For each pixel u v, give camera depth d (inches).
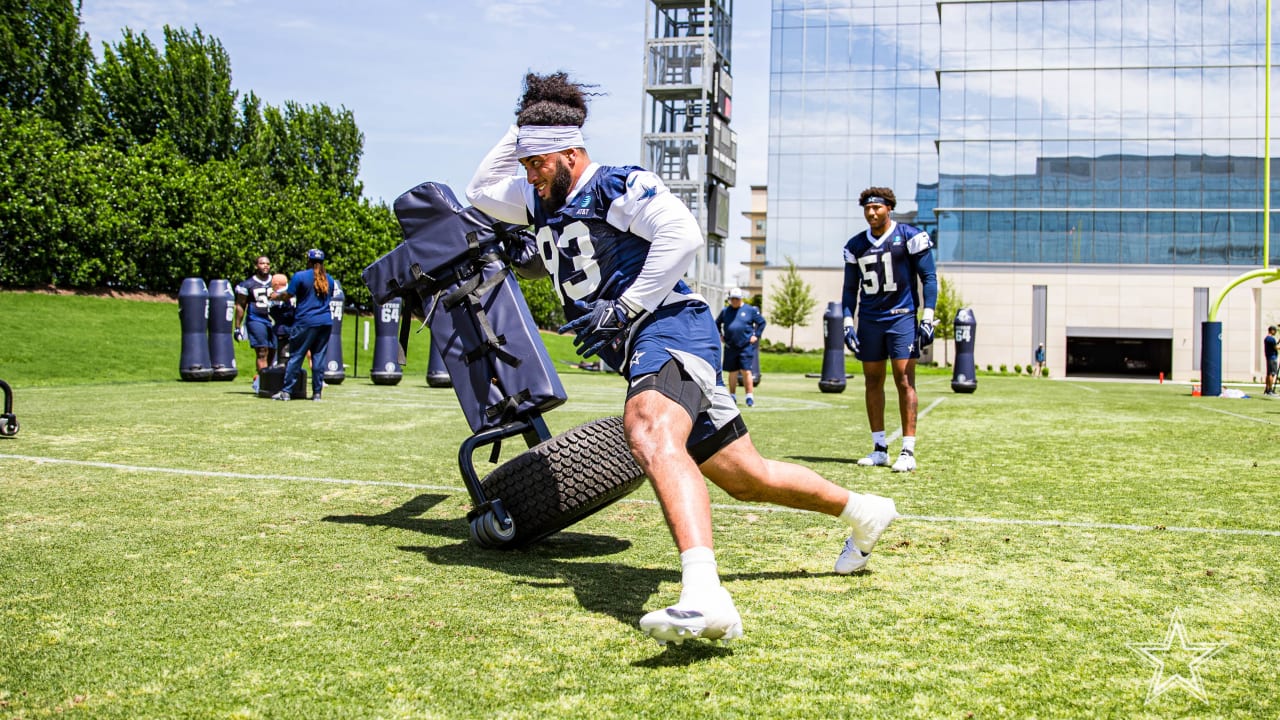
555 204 119.2
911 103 2028.8
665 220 108.9
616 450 144.8
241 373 831.1
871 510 127.8
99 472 215.9
